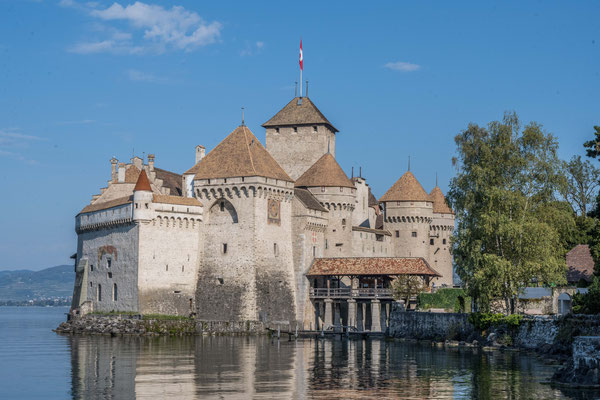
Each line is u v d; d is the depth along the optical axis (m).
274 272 123.94
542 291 102.69
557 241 92.00
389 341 107.88
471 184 96.31
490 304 98.06
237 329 118.69
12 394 63.09
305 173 140.00
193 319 120.62
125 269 120.69
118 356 87.25
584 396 58.69
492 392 61.41
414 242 150.25
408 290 118.62
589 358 64.19
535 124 95.19
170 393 62.84
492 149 96.06
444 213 161.25
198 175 124.62
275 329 120.00
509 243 90.81
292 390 63.59
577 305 86.19
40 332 139.12
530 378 67.75
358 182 154.00
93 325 122.00
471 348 92.62
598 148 87.19
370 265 125.94
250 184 120.56
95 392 63.75
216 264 122.31
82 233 135.50
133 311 118.12
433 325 105.38
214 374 72.38
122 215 121.19
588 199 136.25
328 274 126.25
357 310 130.62
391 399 59.47
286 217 127.88
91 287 129.12
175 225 121.62
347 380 68.44
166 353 90.12
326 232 135.88
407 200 150.25
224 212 123.38
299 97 151.38
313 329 129.12
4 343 107.44
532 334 87.81
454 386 64.56
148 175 131.00
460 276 95.50
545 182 93.25
